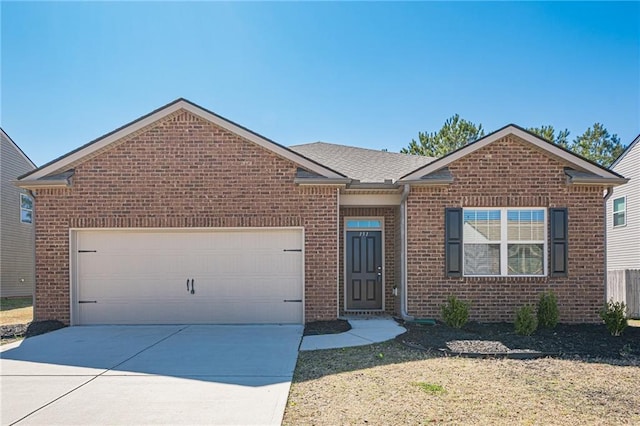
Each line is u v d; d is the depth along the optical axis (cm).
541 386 631
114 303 1145
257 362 764
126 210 1138
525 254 1148
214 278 1148
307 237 1137
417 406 554
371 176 1316
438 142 3494
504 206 1147
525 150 1152
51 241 1140
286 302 1142
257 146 1144
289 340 941
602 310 1054
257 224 1132
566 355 806
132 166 1142
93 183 1141
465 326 1048
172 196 1138
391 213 1329
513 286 1130
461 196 1145
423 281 1138
